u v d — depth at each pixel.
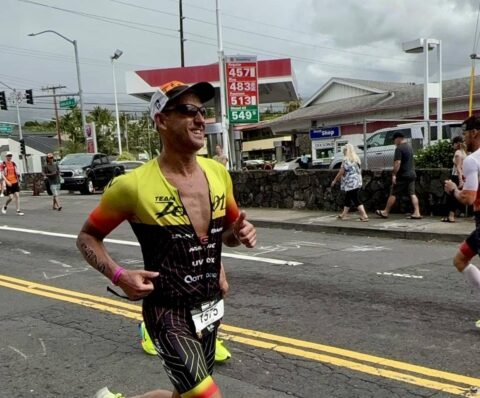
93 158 25.81
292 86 26.53
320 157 21.86
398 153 11.64
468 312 5.50
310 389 3.92
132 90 25.47
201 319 2.53
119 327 5.52
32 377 4.36
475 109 26.39
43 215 16.39
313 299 6.23
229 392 3.92
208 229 2.54
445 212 11.77
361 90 37.12
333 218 12.58
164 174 2.49
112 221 2.53
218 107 24.78
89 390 4.07
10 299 6.82
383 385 3.94
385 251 9.12
